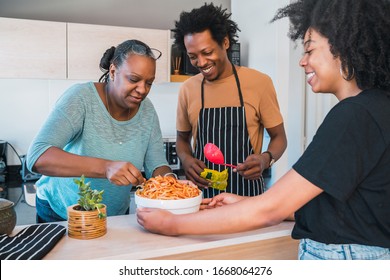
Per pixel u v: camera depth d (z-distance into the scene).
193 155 1.95
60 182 1.46
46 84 2.83
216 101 1.81
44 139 1.28
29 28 2.49
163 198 1.16
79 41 2.60
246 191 1.80
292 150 3.01
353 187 0.77
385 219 0.80
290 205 0.83
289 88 2.93
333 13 0.79
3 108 2.75
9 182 2.70
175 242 1.09
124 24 2.98
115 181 1.22
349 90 0.84
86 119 1.38
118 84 1.32
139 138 1.49
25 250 0.97
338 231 0.82
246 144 1.80
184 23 1.61
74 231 1.12
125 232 1.18
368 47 0.77
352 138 0.76
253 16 3.00
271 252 1.21
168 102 3.15
